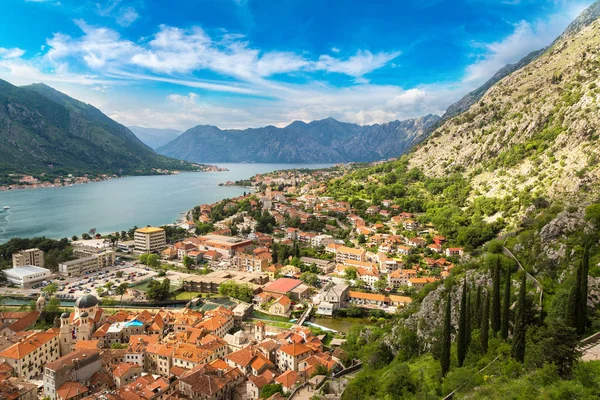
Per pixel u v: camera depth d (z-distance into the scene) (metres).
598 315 106.62
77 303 198.25
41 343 161.62
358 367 151.75
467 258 178.88
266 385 138.75
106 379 143.50
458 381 99.00
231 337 188.50
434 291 157.25
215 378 141.25
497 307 115.50
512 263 143.88
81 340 177.12
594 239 133.62
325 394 128.62
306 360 154.88
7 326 194.00
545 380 81.44
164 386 138.75
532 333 102.19
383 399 109.81
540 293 124.75
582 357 89.50
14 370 150.62
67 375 138.12
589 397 72.69
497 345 108.38
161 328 196.62
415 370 121.94
